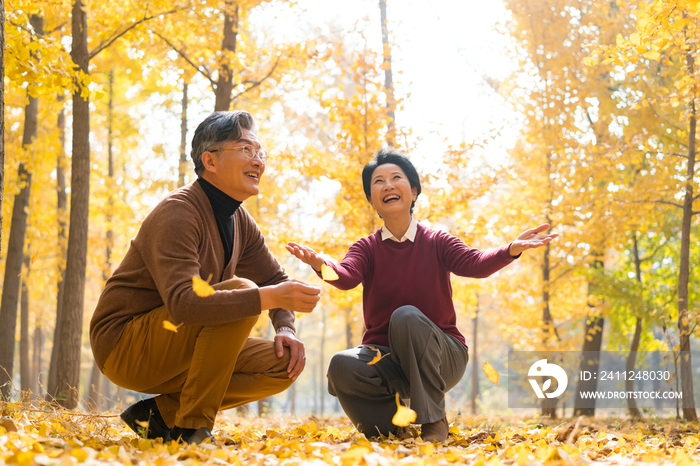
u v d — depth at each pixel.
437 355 2.56
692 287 8.62
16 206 6.95
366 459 1.58
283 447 1.96
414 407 2.45
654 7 3.72
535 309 8.96
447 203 6.43
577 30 7.53
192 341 2.19
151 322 2.20
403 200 3.00
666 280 9.32
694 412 5.13
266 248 2.80
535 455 1.86
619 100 7.34
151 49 6.95
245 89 7.31
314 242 6.38
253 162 2.39
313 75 6.88
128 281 2.30
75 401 5.34
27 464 1.37
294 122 10.98
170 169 11.13
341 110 6.34
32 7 4.99
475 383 16.83
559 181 7.61
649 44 3.95
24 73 3.81
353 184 6.12
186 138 10.75
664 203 6.56
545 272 8.34
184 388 2.15
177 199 2.27
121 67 9.22
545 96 7.56
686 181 5.67
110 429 2.62
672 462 1.79
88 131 5.77
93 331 2.33
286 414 8.10
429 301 2.88
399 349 2.54
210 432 2.14
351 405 2.71
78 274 5.55
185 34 6.71
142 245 2.25
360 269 2.92
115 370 2.31
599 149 7.02
